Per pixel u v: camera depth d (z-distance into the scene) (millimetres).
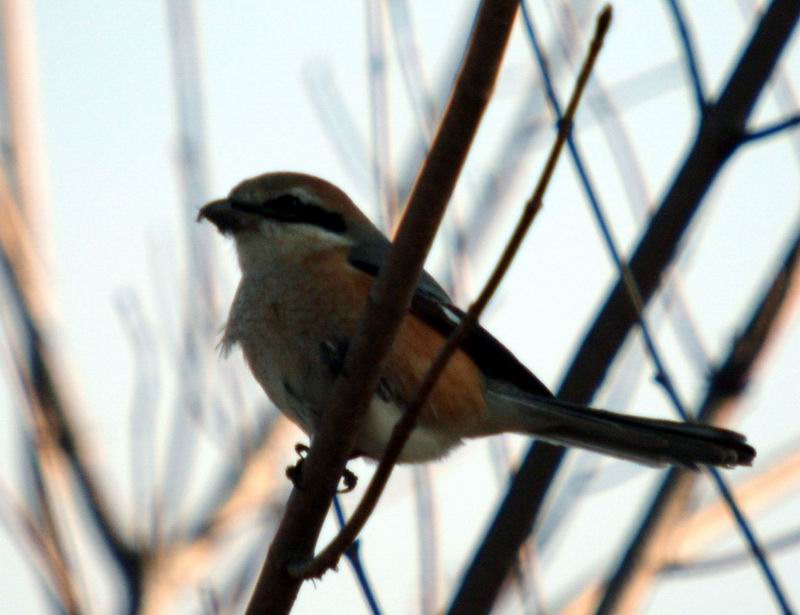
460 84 6035
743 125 9016
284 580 7141
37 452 9164
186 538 9547
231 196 9953
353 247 9430
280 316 9203
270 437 10320
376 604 7023
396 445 6344
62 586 8664
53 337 9758
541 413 8969
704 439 8602
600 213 7383
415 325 8961
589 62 5488
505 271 5949
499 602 8688
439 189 6328
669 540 9180
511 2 5852
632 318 9164
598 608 8875
